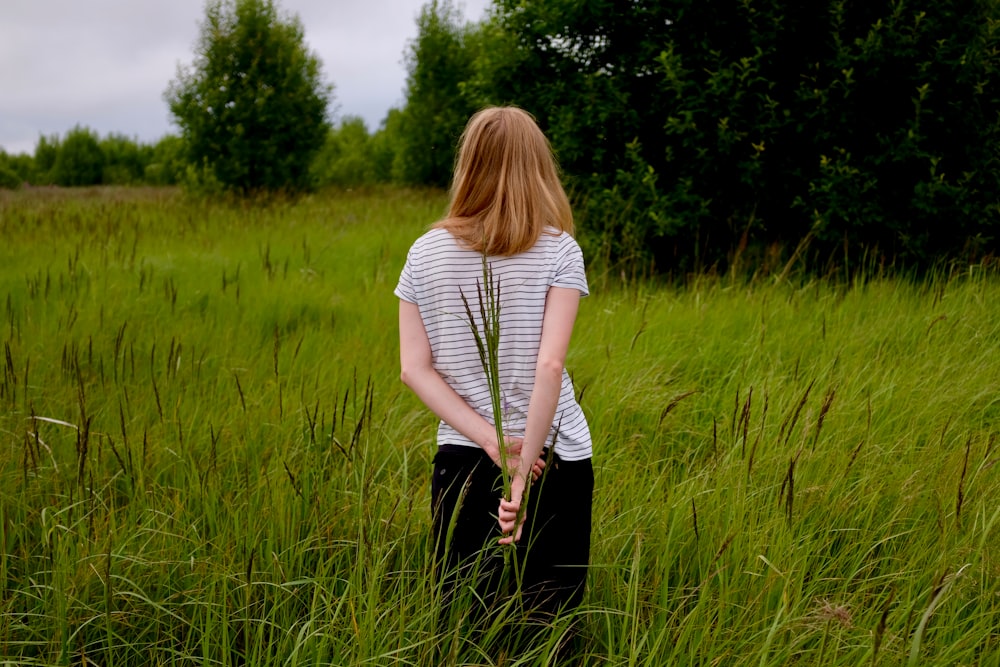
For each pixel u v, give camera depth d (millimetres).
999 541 2512
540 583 2016
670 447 3518
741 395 3793
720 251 6715
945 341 4512
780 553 2346
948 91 6082
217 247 8477
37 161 39969
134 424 3391
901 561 2498
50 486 2955
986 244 6301
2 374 3771
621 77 6887
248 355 4582
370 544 2480
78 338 4598
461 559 2006
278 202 13977
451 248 1904
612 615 2314
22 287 5863
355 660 1984
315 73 16688
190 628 2336
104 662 2258
